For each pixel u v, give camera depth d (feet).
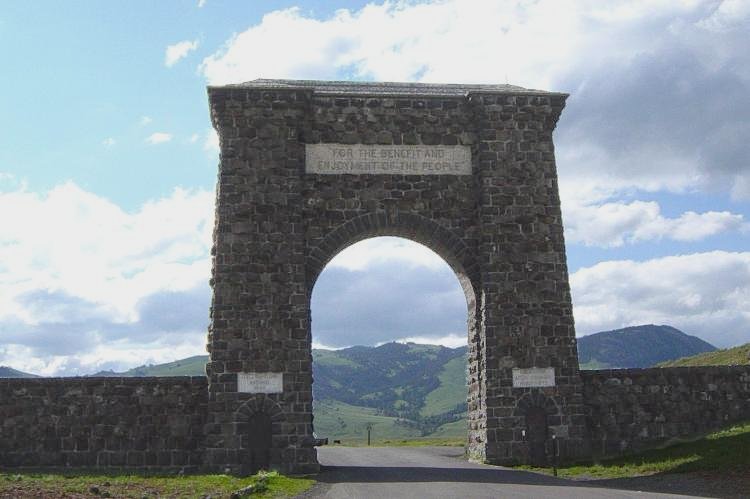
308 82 169.07
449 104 164.04
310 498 100.94
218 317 150.10
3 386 147.02
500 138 161.79
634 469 133.90
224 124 156.56
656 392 158.20
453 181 162.09
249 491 107.04
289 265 153.28
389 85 171.32
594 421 156.66
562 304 157.69
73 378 147.95
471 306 165.58
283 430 147.02
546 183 161.38
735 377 160.15
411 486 114.01
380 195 160.15
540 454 151.84
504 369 154.10
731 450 130.93
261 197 154.81
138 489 108.37
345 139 160.97
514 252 158.40
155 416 148.15
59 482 114.73
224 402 147.02
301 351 150.41
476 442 160.04
